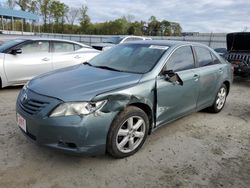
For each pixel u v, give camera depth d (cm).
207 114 543
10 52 648
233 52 980
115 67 400
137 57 408
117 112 309
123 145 328
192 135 427
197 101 460
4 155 328
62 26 6041
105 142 304
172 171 315
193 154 361
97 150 301
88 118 285
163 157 347
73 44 775
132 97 323
